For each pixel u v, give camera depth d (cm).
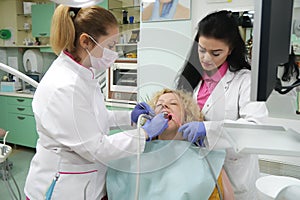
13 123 371
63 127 90
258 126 98
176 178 88
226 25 98
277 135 87
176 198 84
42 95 95
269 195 99
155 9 210
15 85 387
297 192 88
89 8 93
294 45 122
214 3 189
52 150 99
